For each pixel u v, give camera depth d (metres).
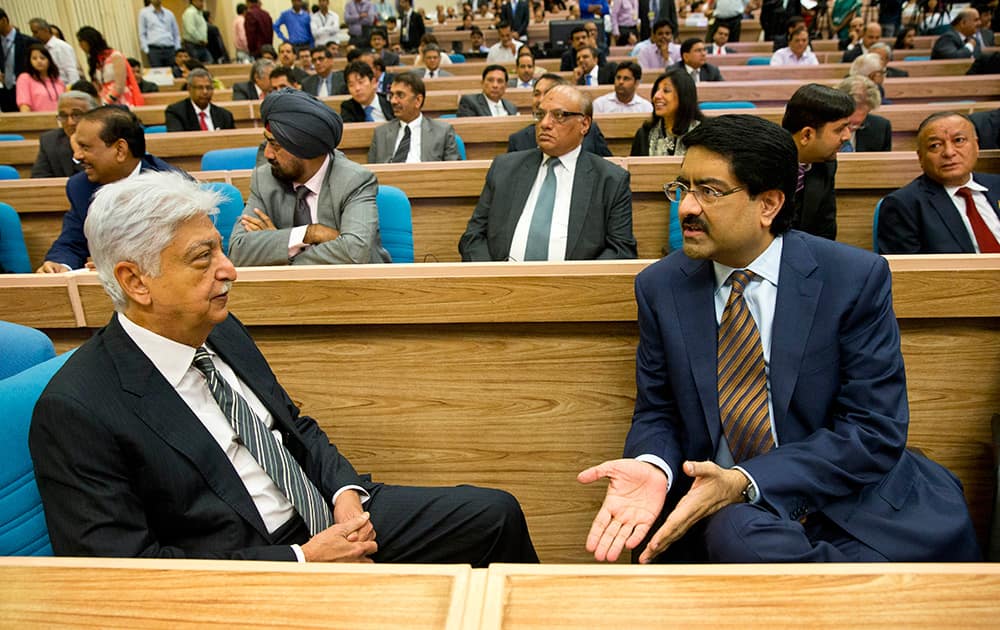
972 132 2.39
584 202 2.59
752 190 1.23
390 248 2.64
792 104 2.55
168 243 1.11
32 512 1.11
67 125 3.95
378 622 0.62
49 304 1.59
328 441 1.49
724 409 1.30
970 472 1.56
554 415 1.59
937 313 1.44
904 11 10.65
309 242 2.31
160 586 0.68
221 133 4.25
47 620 0.65
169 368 1.20
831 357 1.27
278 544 1.28
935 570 0.66
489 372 1.57
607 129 4.45
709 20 10.80
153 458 1.13
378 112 5.33
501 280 1.48
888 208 2.52
